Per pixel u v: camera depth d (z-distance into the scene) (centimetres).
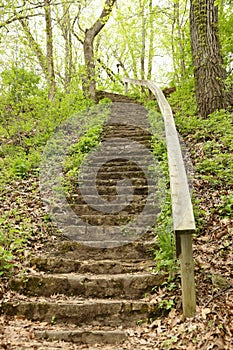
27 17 1020
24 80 903
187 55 1239
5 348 318
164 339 339
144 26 1886
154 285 416
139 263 465
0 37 888
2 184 700
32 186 698
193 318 345
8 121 930
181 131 884
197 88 980
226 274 405
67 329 368
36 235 532
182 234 353
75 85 1108
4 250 465
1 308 388
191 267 354
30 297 412
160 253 455
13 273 441
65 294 418
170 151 494
